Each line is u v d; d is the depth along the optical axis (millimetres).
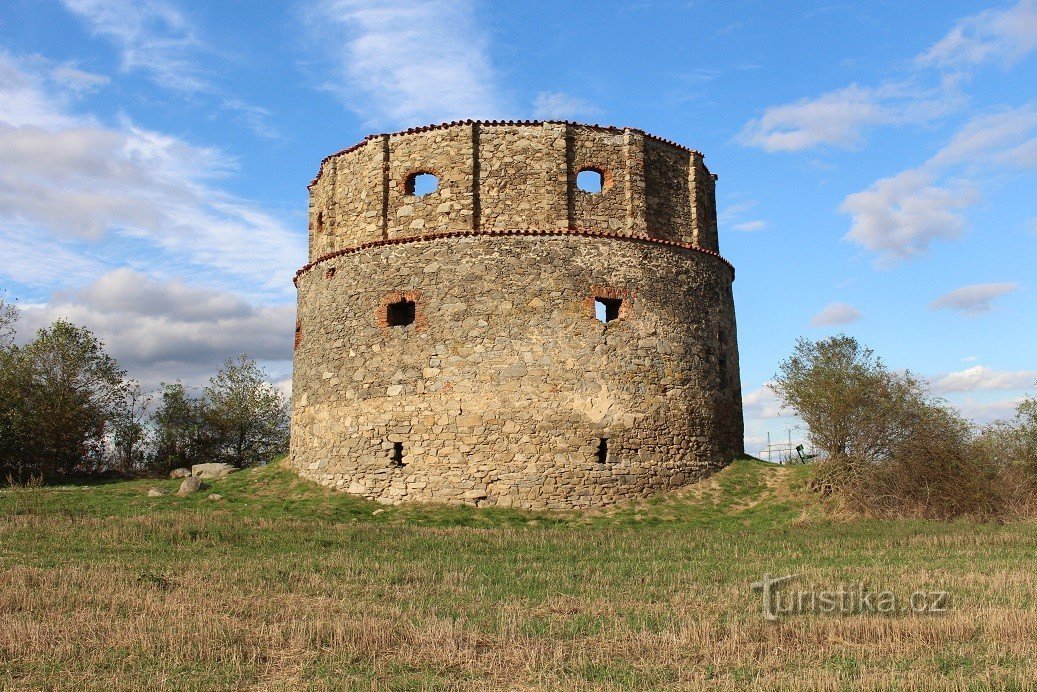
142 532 19625
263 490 27359
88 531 19781
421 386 26062
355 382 27000
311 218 31422
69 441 40719
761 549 18750
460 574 15945
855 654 10344
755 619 11984
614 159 28062
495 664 10211
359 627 11352
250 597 13734
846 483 24547
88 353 42281
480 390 25672
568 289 26422
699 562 17219
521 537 20609
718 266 29812
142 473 43344
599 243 26969
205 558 17172
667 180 29031
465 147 27453
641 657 10453
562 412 25578
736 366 30281
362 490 26125
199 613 12352
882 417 25281
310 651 10656
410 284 26844
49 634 11062
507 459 25281
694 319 28172
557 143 27500
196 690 9297
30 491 27609
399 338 26625
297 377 29500
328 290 28531
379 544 19375
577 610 13031
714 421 27891
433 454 25609
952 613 11992
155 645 10734
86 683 9445
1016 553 17625
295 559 17250
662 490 26094
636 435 26047
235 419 47219
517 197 27188
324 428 27578
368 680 9648
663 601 13664
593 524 23781
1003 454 28281
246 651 10625
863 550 18406
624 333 26609
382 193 28000
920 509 23703
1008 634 10969
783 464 28641
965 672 9500
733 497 25891
